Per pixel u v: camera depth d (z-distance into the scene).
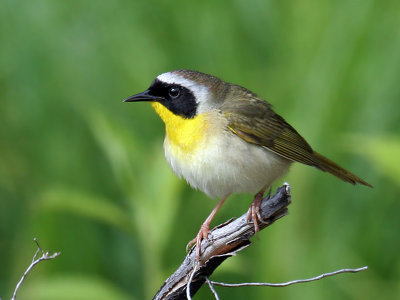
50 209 10.48
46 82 12.68
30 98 12.65
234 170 8.81
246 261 11.05
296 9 12.73
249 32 12.98
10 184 12.34
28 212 11.91
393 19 11.95
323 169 9.36
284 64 12.68
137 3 12.93
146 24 12.89
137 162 9.77
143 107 12.45
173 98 9.05
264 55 12.96
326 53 12.03
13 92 12.78
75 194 10.11
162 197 9.58
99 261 11.20
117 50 12.80
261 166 8.98
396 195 11.45
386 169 9.51
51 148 12.30
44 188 11.88
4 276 11.72
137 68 12.63
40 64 12.77
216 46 12.87
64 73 12.73
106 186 12.02
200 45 12.87
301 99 11.92
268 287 10.77
